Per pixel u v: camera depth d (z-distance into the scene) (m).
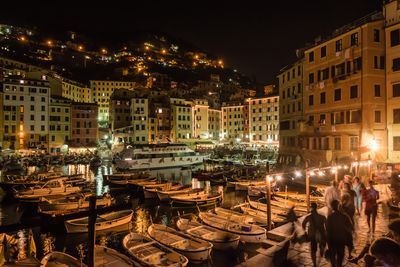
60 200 31.22
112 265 16.03
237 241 19.67
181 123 113.81
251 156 87.00
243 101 126.25
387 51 39.09
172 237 20.11
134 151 69.19
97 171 70.44
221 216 24.89
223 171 54.31
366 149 34.47
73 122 107.69
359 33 40.12
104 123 145.12
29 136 97.75
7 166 67.19
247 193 42.28
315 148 47.72
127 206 9.09
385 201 20.89
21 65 132.62
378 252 5.60
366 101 38.59
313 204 11.61
